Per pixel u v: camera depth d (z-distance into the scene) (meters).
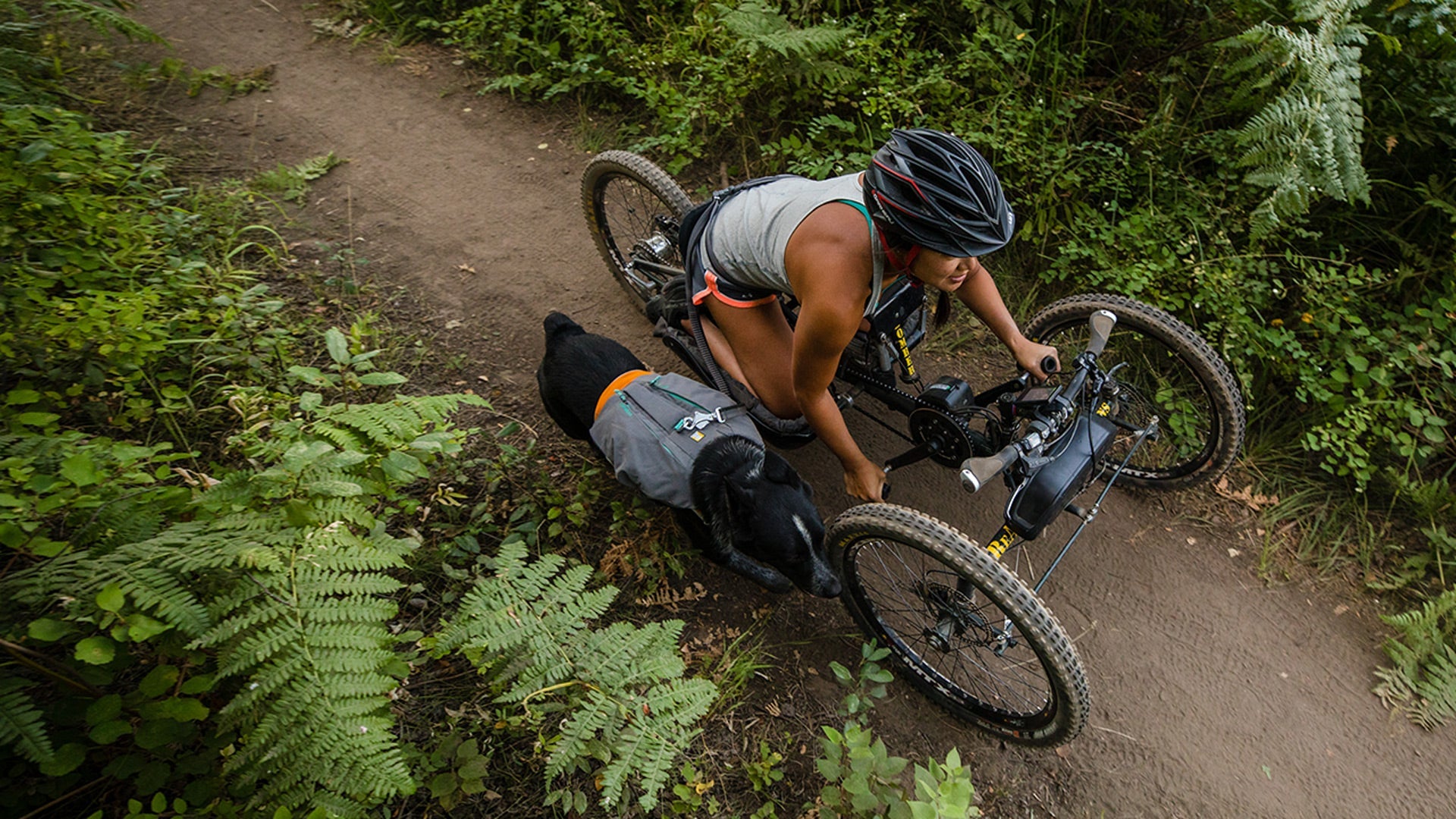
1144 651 2.88
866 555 2.77
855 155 3.81
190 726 1.88
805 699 2.65
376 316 3.46
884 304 2.54
